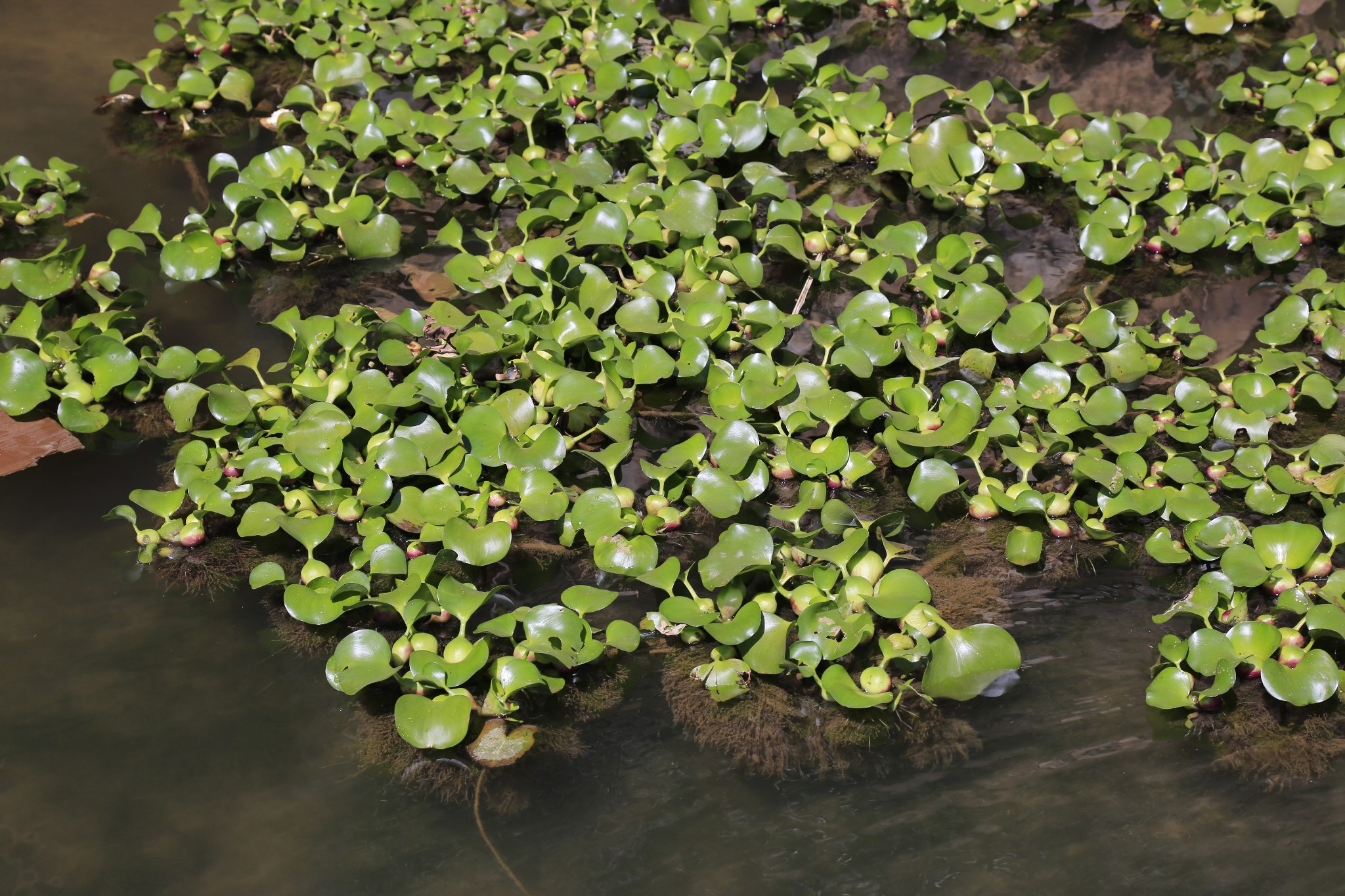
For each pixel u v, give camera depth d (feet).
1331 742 8.20
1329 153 14.96
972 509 10.28
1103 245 13.47
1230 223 13.80
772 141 16.39
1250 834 7.57
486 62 17.93
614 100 17.12
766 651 8.66
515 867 7.48
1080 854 7.47
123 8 19.62
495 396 11.06
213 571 9.86
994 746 8.24
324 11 18.15
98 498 10.57
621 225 12.94
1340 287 12.11
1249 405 10.84
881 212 14.84
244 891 7.35
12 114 16.66
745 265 12.77
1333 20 18.76
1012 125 15.52
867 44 18.74
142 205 14.97
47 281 12.88
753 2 18.79
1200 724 8.39
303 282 13.62
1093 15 19.26
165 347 12.39
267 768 8.17
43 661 8.96
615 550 9.51
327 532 9.53
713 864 7.48
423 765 8.20
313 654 9.09
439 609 9.12
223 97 17.25
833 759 8.18
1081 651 8.99
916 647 8.52
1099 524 9.86
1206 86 17.30
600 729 8.45
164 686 8.79
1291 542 9.35
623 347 11.59
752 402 10.89
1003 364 12.16
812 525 10.21
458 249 13.52
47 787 8.00
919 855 7.49
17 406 11.25
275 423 10.84
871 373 11.40
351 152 16.01
